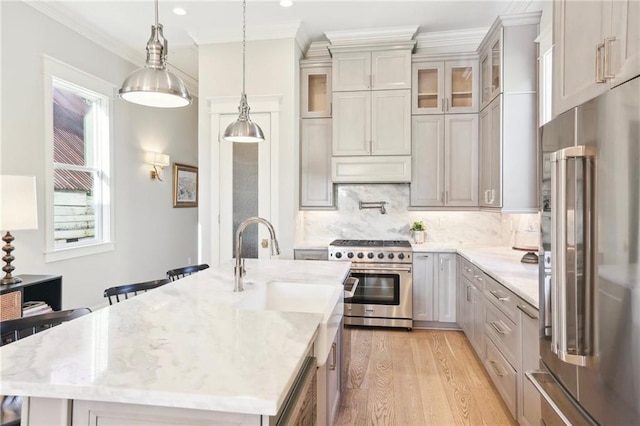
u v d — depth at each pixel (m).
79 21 3.94
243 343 1.26
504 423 2.42
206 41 4.34
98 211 4.45
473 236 4.55
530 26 3.40
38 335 1.34
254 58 4.28
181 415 0.99
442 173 4.30
